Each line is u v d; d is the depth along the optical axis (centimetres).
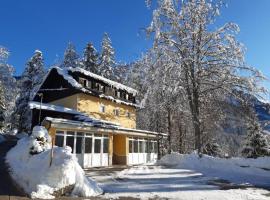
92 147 2580
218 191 1359
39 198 1112
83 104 3453
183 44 2997
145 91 3234
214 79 2952
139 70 3219
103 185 1510
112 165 2823
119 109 4072
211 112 3092
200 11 3002
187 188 1447
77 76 3531
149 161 3503
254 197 1217
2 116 4672
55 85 3597
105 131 2692
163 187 1469
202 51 2986
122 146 3073
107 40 5400
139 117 4612
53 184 1191
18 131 4419
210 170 2333
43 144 1773
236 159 2381
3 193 1162
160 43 3027
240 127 3016
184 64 2988
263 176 1988
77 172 1271
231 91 2895
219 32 2939
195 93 2966
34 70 4725
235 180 1777
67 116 3067
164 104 3177
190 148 4094
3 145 2794
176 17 3030
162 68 2994
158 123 4069
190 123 3825
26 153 1730
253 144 3538
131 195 1247
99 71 5184
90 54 5341
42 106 2930
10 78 4675
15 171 1558
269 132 2995
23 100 4506
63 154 1312
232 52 2833
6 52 3756
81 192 1220
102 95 3684
